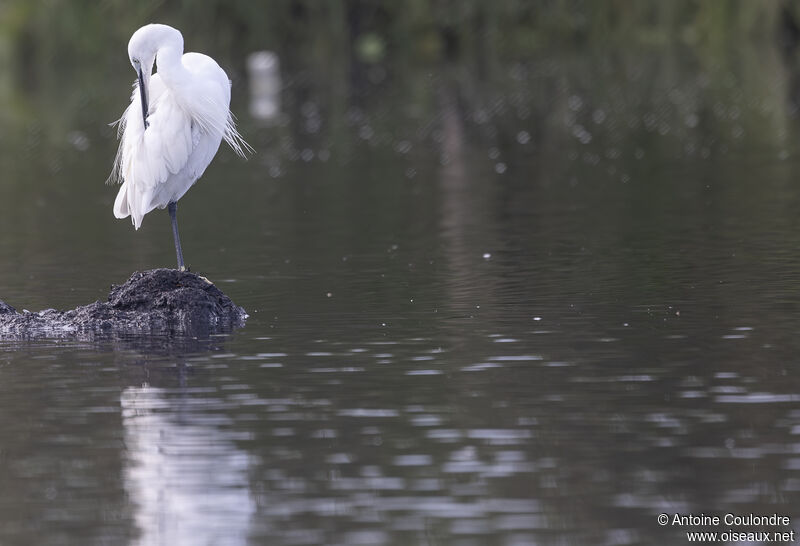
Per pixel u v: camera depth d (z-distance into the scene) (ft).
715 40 173.37
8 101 152.15
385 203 75.82
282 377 38.22
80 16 170.71
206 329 45.29
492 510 27.81
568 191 77.51
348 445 31.89
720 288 48.52
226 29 169.37
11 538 27.35
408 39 180.86
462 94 140.77
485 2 177.17
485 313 45.88
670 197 72.95
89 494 29.45
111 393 37.09
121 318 46.70
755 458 30.19
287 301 49.57
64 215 76.33
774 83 135.95
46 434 33.50
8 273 58.08
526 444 31.55
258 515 27.96
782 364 37.68
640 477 29.30
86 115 136.77
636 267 53.42
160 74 47.78
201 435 32.99
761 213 65.72
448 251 59.16
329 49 177.88
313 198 79.30
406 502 28.32
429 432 32.63
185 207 77.77
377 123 120.78
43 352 42.57
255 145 109.50
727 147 94.89
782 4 169.07
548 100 132.16
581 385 36.27
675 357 38.88
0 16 176.24
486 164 92.32
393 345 41.63
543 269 53.83
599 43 179.11
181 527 27.50
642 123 112.06
